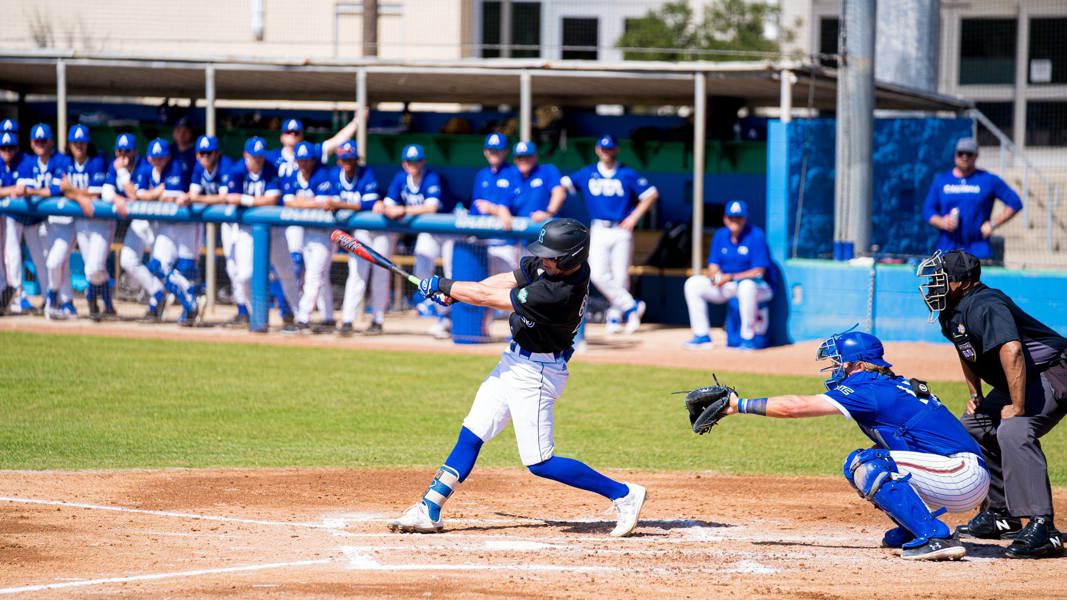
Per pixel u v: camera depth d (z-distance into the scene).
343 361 46.81
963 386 43.38
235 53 84.06
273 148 71.12
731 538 23.88
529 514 26.00
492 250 50.00
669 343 53.66
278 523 24.45
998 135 82.69
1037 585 20.22
